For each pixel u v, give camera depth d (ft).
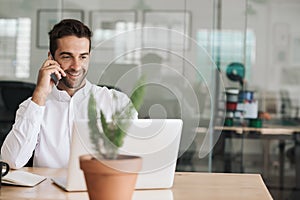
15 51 14.69
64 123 7.90
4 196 5.72
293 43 14.47
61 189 6.08
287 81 14.53
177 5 14.42
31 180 6.41
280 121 14.52
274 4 14.46
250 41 14.47
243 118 14.42
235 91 14.37
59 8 14.62
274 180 14.51
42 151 7.88
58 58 7.50
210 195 5.98
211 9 14.38
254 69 14.48
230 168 14.32
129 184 4.69
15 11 14.67
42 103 7.32
